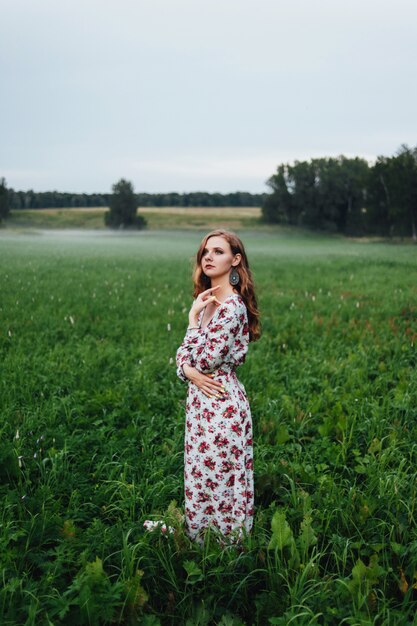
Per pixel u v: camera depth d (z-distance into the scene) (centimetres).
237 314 279
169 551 290
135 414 491
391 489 341
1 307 1013
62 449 410
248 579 279
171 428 463
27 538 298
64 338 809
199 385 287
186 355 288
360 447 434
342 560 284
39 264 2159
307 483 371
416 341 766
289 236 8431
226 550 286
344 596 256
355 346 754
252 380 584
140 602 253
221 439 286
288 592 267
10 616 240
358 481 389
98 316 974
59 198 14938
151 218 11862
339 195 9012
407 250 4253
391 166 6606
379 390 566
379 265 2325
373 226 7650
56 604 242
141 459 405
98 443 437
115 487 362
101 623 246
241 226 10056
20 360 633
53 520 315
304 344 765
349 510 325
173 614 265
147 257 2920
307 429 470
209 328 279
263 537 302
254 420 482
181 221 11269
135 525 315
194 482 296
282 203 9962
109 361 671
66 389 563
